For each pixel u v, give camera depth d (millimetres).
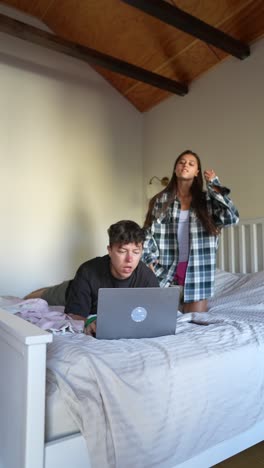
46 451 672
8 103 2756
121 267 1233
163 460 783
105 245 3143
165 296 1057
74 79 3084
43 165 2873
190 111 2834
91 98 3158
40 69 2924
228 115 2496
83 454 712
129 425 740
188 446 830
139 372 808
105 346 897
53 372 759
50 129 2930
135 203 3340
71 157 3016
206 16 2203
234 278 2062
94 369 763
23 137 2801
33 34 2297
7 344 798
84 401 718
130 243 1206
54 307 1752
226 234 2396
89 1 2506
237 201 2402
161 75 2783
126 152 3318
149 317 1053
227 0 2074
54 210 2900
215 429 886
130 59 2846
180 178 1825
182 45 2518
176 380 839
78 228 3006
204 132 2693
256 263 2191
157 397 798
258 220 2174
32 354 660
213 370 908
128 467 725
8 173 2717
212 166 2613
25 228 2762
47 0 2689
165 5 1898
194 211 1805
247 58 2361
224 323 1271
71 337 993
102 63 2506
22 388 681
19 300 1964
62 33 2957
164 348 927
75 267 2965
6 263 2670
